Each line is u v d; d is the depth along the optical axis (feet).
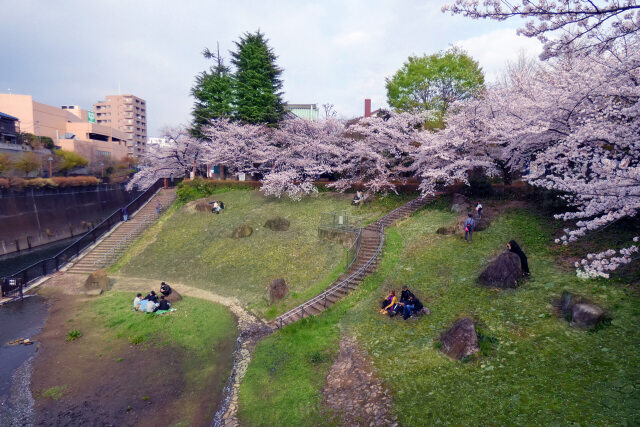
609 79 34.37
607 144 38.96
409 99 116.06
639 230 43.93
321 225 82.23
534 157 60.95
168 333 51.34
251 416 32.32
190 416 34.12
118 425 33.04
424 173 75.20
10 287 67.00
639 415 21.94
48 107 204.44
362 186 101.09
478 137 71.77
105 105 335.88
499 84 86.33
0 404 36.14
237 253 78.59
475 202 75.05
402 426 26.86
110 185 170.30
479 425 25.08
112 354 46.06
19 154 132.67
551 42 21.80
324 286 58.18
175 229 96.12
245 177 137.80
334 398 32.30
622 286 35.88
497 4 20.07
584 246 45.83
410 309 42.57
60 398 37.04
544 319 35.12
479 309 40.01
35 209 119.55
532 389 27.02
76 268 81.97
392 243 65.87
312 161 102.42
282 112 125.29
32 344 48.98
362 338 40.88
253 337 48.14
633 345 28.25
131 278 76.23
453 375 31.24
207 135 126.62
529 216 61.46
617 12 18.12
